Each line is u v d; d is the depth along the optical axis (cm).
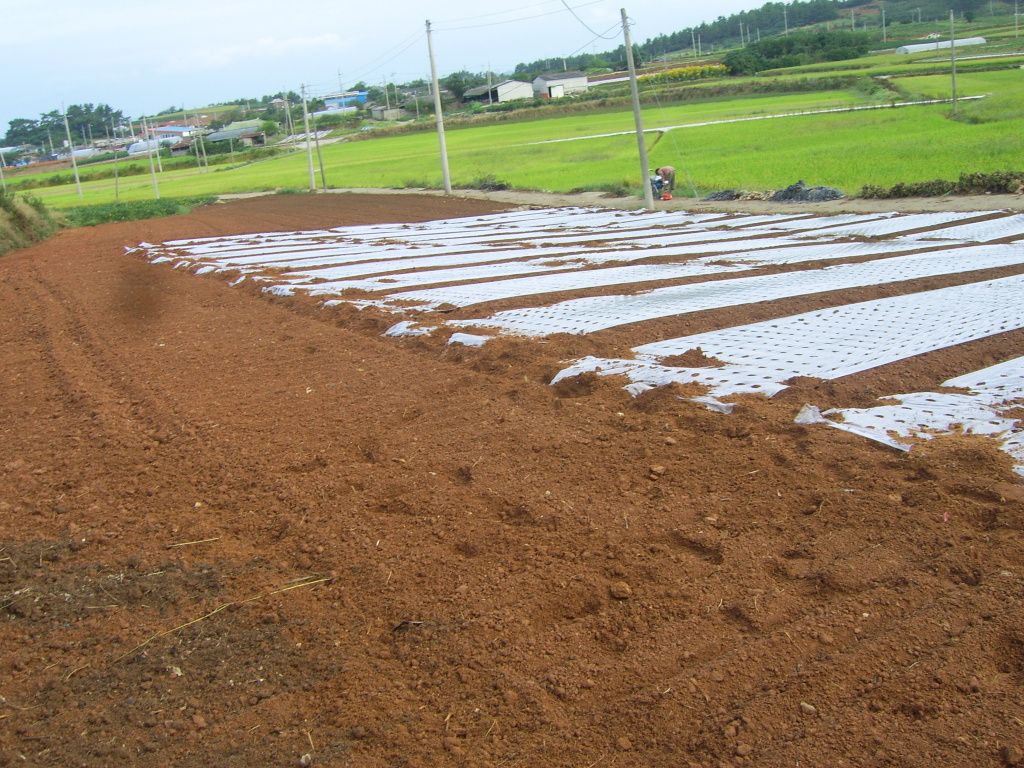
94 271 1769
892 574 362
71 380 848
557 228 1977
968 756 256
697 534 414
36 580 432
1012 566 356
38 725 316
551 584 384
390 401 682
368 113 12556
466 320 941
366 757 286
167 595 407
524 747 285
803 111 5153
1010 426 497
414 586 395
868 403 571
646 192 2178
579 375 670
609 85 9281
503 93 10712
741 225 1686
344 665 340
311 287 1265
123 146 14075
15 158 14250
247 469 560
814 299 884
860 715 280
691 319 842
